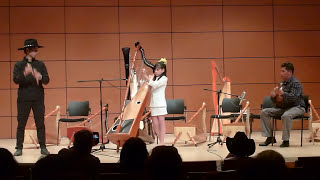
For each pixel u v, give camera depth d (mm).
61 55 8117
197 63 8297
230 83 8297
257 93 8359
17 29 8023
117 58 8211
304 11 8398
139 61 8180
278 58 8383
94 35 8172
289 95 6254
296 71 8398
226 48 8328
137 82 7016
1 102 8016
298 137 7301
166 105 6738
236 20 8336
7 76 8023
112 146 6617
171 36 8266
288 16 8383
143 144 2793
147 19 8234
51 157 2773
